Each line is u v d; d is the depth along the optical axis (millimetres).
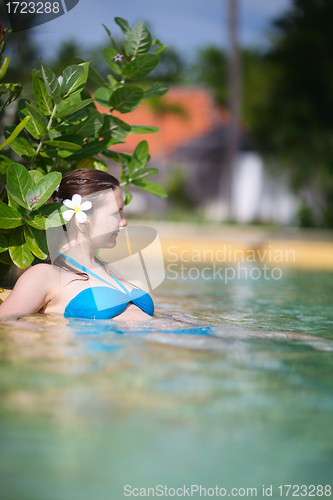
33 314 2430
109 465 975
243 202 26031
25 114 2844
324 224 18484
